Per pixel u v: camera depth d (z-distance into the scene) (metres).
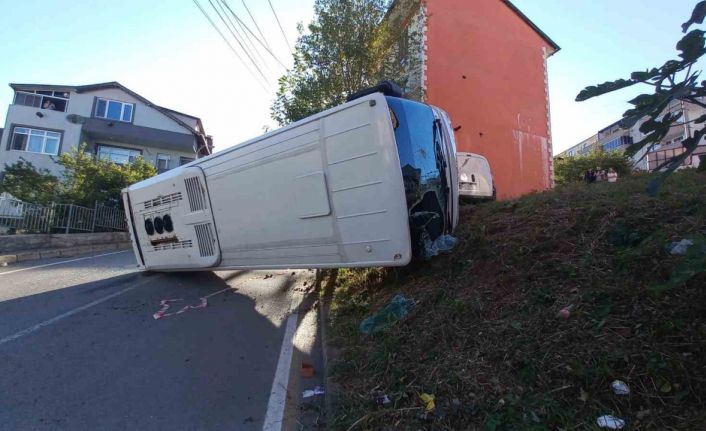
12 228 15.49
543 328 3.54
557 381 3.00
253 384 4.43
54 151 30.11
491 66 18.64
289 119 13.02
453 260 5.88
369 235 5.73
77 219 18.50
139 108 33.31
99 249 17.55
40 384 4.33
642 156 2.42
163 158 34.41
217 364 4.96
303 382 4.55
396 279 6.52
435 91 17.09
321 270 9.51
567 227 5.17
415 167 5.80
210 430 3.53
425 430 3.04
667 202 4.97
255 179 7.25
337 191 6.00
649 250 3.89
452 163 6.58
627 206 5.18
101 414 3.76
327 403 3.83
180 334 6.05
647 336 3.04
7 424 3.56
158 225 9.75
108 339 5.74
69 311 7.06
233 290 8.97
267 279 10.07
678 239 3.86
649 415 2.58
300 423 3.65
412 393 3.47
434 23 17.53
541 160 19.48
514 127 18.92
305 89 12.84
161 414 3.78
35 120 30.06
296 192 6.53
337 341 5.25
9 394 4.09
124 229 22.50
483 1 18.84
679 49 1.91
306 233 6.47
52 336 5.77
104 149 32.69
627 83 2.14
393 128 5.65
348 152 5.85
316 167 6.24
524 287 4.32
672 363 2.79
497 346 3.59
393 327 4.78
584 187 7.54
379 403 3.51
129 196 10.76
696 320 3.01
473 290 4.76
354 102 5.81
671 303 3.23
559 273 4.29
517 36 19.83
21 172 19.91
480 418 2.96
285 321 6.77
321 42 12.93
